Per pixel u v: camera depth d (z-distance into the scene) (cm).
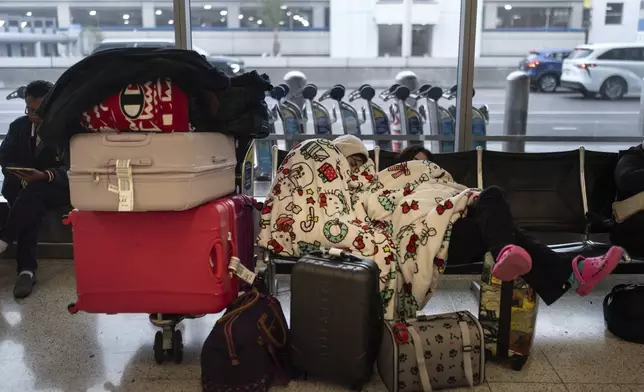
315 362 178
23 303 261
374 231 209
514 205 263
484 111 373
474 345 180
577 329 228
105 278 189
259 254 259
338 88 392
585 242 243
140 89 168
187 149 169
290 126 392
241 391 173
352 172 247
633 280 290
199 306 187
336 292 171
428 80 402
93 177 171
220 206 188
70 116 167
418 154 262
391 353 173
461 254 220
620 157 259
